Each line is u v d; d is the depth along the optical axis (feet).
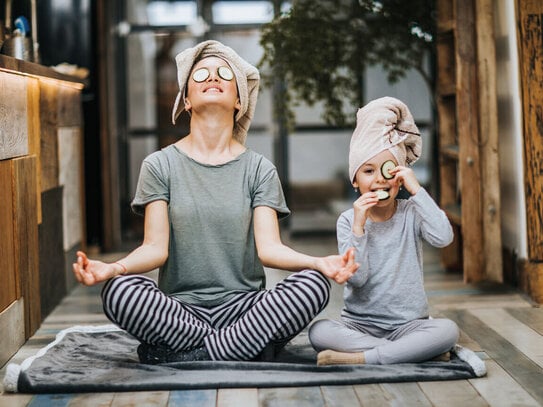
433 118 19.98
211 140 8.81
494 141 12.89
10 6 14.16
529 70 11.60
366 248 8.27
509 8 12.64
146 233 8.53
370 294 8.44
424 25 17.15
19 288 9.75
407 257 8.42
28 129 10.61
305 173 21.26
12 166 9.64
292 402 7.19
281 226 21.38
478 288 12.71
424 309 8.47
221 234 8.59
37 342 9.98
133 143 20.59
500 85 13.42
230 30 20.40
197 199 8.60
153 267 8.39
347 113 19.67
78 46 17.87
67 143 13.64
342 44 17.38
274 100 18.17
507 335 9.67
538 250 11.69
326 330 8.27
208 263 8.56
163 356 8.27
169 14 20.40
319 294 7.93
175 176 8.66
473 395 7.33
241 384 7.58
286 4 19.80
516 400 7.19
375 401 7.18
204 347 8.27
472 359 7.97
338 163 21.31
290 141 21.13
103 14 18.84
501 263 13.01
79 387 7.57
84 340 9.39
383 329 8.41
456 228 14.56
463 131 12.92
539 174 11.63
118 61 20.26
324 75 17.57
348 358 8.07
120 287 7.83
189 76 8.95
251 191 8.77
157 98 20.62
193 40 20.51
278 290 8.06
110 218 18.89
